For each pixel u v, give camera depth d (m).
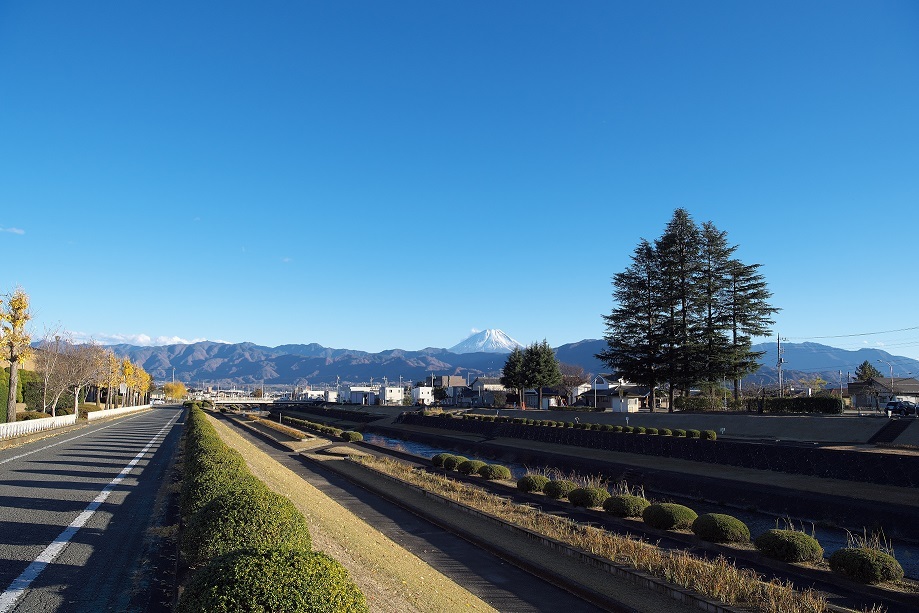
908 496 22.55
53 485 18.14
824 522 22.06
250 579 5.20
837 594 12.82
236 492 9.02
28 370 72.81
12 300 42.84
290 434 57.88
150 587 8.89
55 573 9.32
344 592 5.44
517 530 18.19
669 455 37.44
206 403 166.75
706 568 13.33
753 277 60.53
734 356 58.19
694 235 61.38
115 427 54.16
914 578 15.11
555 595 12.97
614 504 20.72
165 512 14.66
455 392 141.50
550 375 92.69
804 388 82.94
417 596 10.39
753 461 31.55
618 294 64.69
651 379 61.97
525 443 52.19
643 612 11.59
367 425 89.31
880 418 38.28
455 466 34.56
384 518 21.17
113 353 97.31
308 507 16.70
